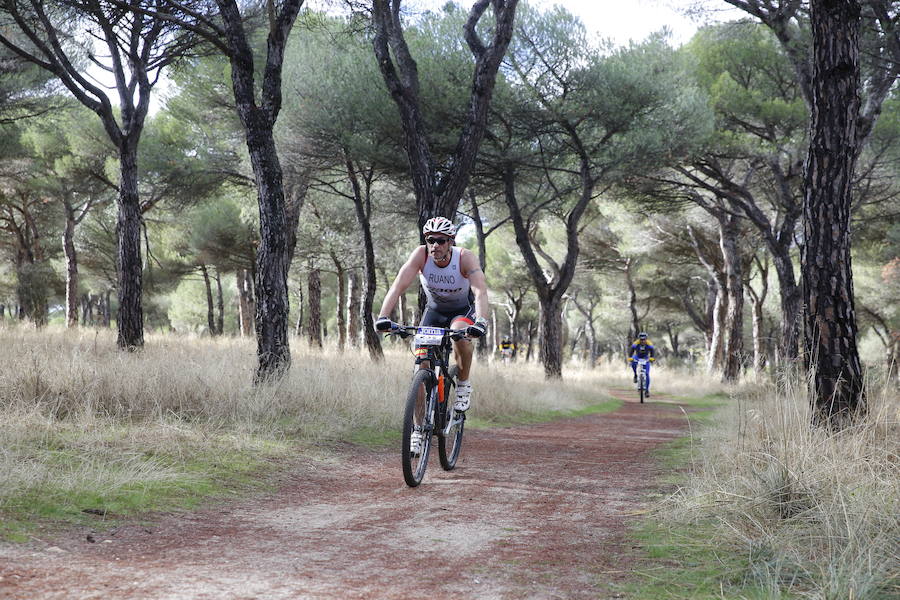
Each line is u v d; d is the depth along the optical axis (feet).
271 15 27.86
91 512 11.16
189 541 10.13
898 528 9.45
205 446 17.65
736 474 12.97
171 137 65.26
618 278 113.50
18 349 32.07
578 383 66.39
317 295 83.15
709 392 73.51
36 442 15.76
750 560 9.20
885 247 73.92
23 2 36.91
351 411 25.50
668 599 7.98
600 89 45.98
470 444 24.02
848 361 16.70
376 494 14.69
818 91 17.65
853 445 13.05
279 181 28.17
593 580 8.74
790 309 59.67
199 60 56.34
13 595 7.09
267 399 23.99
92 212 93.71
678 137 49.75
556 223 93.04
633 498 14.26
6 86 54.90
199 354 38.99
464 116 46.09
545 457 20.98
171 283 111.75
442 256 15.46
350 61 47.55
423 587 8.22
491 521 12.12
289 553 9.66
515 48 46.24
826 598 7.61
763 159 57.06
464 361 16.87
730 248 79.05
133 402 21.90
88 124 71.00
